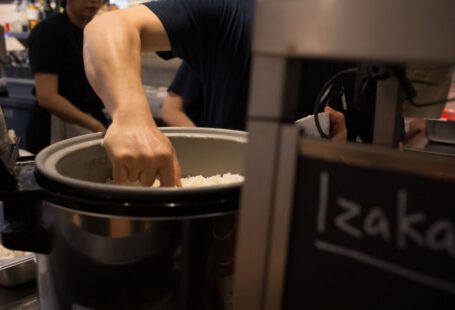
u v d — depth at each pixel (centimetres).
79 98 215
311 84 91
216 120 110
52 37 196
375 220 28
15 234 48
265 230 31
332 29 26
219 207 43
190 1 94
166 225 42
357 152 28
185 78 177
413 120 85
